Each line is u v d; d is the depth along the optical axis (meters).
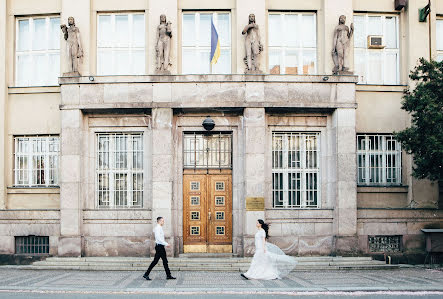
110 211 15.38
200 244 15.69
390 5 16.94
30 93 16.50
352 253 15.16
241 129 15.80
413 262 15.67
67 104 15.37
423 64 14.49
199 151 16.05
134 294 10.55
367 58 16.97
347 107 15.47
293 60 16.52
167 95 15.29
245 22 15.85
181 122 15.82
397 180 16.66
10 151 16.45
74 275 13.29
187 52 16.39
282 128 16.05
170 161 15.15
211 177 15.93
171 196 15.09
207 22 16.48
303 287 11.30
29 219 15.62
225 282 12.08
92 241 15.32
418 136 14.04
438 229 15.57
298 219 15.45
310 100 15.44
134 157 16.09
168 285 11.63
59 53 16.75
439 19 17.14
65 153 15.27
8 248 15.66
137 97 15.34
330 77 15.46
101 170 16.03
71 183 15.20
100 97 15.34
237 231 15.53
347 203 15.29
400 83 16.89
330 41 16.06
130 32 16.45
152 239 14.98
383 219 15.68
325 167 16.00
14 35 16.81
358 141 16.72
